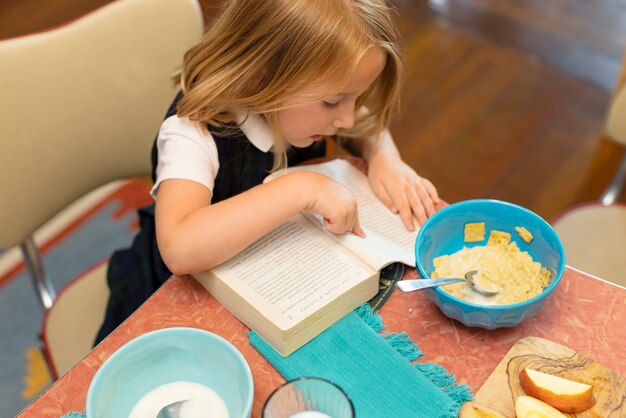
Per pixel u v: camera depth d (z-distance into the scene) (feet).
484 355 2.55
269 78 3.00
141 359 2.38
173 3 3.72
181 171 3.05
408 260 2.89
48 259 6.04
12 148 3.50
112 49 3.66
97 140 3.84
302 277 2.69
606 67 7.54
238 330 2.65
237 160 3.35
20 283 5.85
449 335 2.62
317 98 2.98
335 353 2.55
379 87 3.41
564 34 7.91
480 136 6.91
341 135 3.59
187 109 3.14
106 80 3.71
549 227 2.72
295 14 2.85
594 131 6.91
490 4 8.30
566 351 2.54
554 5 8.25
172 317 2.70
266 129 3.29
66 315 3.95
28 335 5.51
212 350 2.38
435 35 7.98
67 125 3.67
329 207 2.84
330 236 2.91
